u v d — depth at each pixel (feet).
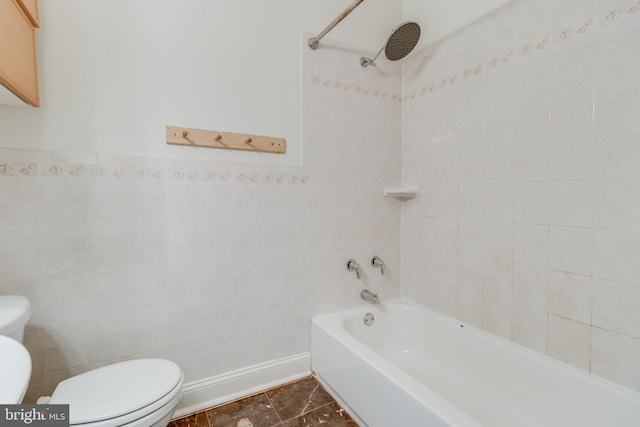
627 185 3.65
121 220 4.39
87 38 4.13
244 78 5.18
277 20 5.46
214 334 5.10
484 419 4.54
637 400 3.55
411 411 3.57
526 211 4.67
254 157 5.32
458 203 5.73
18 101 3.63
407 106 6.79
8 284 3.84
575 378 4.06
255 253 5.39
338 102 6.10
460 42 5.59
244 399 5.22
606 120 3.80
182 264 4.82
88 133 4.17
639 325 3.61
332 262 6.17
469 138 5.48
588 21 3.93
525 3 4.58
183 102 4.73
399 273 7.04
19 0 3.22
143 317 4.58
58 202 4.04
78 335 4.21
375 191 6.64
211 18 4.91
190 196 4.83
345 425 4.63
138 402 3.16
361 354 4.53
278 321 5.65
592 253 3.98
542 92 4.42
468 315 5.62
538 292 4.57
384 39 6.64
